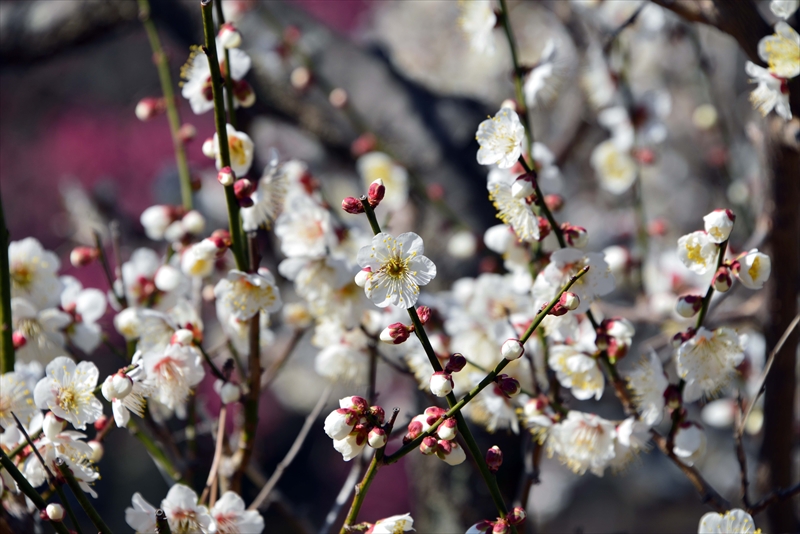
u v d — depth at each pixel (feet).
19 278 4.47
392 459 4.09
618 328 4.27
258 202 4.33
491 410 4.37
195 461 4.52
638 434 4.31
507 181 4.40
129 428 4.48
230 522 4.23
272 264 5.81
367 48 6.76
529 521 4.85
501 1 4.52
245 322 4.46
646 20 5.86
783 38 4.32
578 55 6.22
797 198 4.63
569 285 4.09
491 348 4.54
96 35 6.77
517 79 4.50
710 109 6.85
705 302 4.22
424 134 6.27
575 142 6.60
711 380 4.25
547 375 4.42
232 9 6.15
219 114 4.20
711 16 4.46
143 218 4.68
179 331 4.28
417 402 5.25
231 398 4.31
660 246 7.62
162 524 4.09
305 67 6.23
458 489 5.49
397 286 4.07
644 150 5.50
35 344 4.46
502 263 5.74
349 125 6.39
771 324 4.78
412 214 6.32
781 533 4.83
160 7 6.49
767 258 4.18
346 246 4.54
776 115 4.54
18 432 4.25
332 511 4.43
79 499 4.09
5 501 4.30
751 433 5.30
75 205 6.53
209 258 4.27
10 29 6.77
